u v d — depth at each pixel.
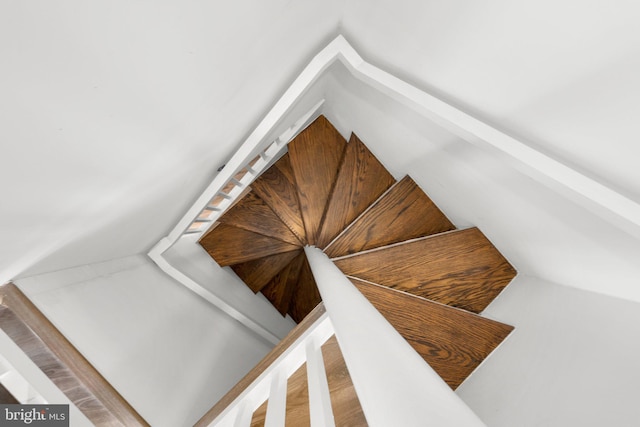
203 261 2.33
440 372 1.54
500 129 0.83
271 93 1.32
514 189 1.11
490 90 0.78
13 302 0.83
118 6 0.46
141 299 1.36
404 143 1.67
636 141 0.54
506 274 1.89
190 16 0.59
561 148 0.70
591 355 0.88
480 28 0.69
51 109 0.51
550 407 0.86
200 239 2.48
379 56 1.16
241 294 2.53
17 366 0.86
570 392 0.84
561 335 1.08
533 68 0.64
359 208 2.31
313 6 0.99
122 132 0.70
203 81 0.81
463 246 1.96
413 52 0.96
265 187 2.56
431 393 0.39
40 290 0.91
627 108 0.53
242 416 0.93
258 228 2.54
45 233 0.76
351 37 1.25
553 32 0.56
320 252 2.18
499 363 1.37
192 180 1.40
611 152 0.60
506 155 0.80
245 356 1.91
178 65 0.68
